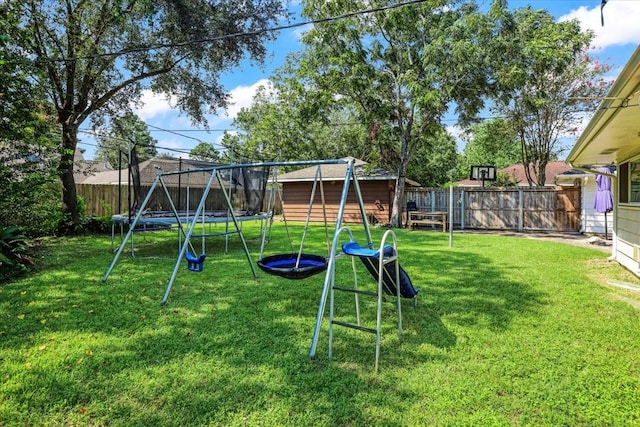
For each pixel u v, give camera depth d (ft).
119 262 20.03
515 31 36.91
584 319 11.25
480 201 44.24
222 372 7.96
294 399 6.96
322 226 45.03
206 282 15.69
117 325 10.66
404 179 44.55
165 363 8.37
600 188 30.22
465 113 41.09
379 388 7.37
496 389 7.32
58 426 6.23
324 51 41.39
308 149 77.77
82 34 28.66
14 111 21.09
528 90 44.93
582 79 46.34
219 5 29.19
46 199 25.59
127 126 39.24
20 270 16.84
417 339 9.76
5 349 8.98
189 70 34.04
